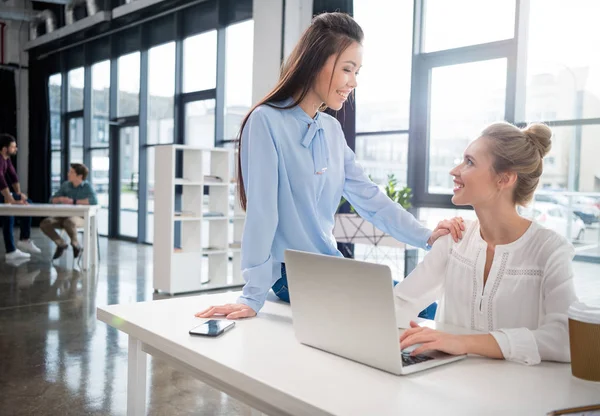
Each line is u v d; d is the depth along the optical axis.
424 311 1.78
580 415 0.80
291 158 1.52
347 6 5.70
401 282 1.52
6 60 11.05
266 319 1.38
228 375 1.01
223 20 7.51
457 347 1.09
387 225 1.75
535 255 1.32
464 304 1.42
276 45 6.13
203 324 1.27
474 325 1.39
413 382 0.96
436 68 5.18
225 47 7.58
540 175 1.32
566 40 4.38
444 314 1.48
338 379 0.96
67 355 3.33
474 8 4.88
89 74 10.15
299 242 1.55
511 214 1.34
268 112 1.48
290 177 1.53
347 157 1.76
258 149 1.45
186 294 5.21
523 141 1.29
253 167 1.45
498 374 1.01
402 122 5.52
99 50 9.87
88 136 10.24
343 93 1.53
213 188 5.72
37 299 4.78
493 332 1.12
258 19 6.30
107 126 9.75
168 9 7.97
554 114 4.50
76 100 10.63
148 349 1.34
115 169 9.65
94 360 3.26
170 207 5.11
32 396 2.71
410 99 5.26
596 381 0.98
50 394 2.74
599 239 4.41
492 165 1.31
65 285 5.39
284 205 1.53
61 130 10.88
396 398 0.88
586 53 4.30
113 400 2.69
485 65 4.84
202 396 2.81
